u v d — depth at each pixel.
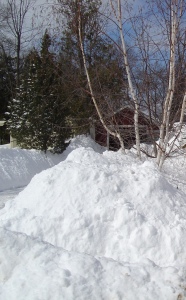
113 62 12.81
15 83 34.53
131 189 5.46
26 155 15.63
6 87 35.00
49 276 3.57
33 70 18.58
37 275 3.60
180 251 4.49
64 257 3.86
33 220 5.01
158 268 3.83
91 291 3.46
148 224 4.75
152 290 3.51
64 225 4.89
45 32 18.44
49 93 17.86
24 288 3.48
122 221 4.81
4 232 4.09
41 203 5.40
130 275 3.66
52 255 3.89
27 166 14.80
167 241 4.58
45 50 18.45
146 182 5.55
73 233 4.76
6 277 3.73
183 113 9.32
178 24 8.42
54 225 4.90
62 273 3.59
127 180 5.62
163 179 5.76
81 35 10.10
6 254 3.88
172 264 4.36
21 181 13.57
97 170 5.68
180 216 5.16
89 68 15.95
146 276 3.67
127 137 11.20
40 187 5.68
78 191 5.37
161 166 8.94
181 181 8.49
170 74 8.54
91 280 3.57
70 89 18.33
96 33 11.86
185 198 5.80
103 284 3.55
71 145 21.28
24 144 17.75
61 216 5.02
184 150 10.64
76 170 5.71
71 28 10.49
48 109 17.61
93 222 4.86
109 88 11.80
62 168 5.97
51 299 3.37
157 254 4.48
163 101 9.82
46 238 4.79
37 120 17.31
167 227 4.75
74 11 10.35
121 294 3.47
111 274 3.67
